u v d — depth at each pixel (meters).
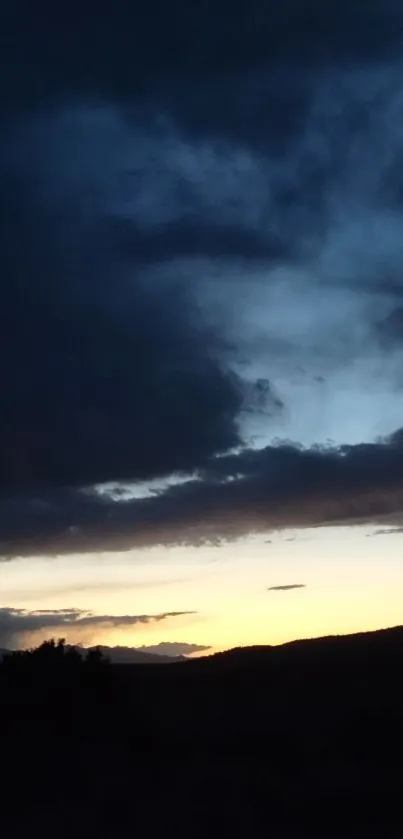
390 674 43.22
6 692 28.45
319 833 19.34
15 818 20.69
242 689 42.69
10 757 24.41
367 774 24.20
